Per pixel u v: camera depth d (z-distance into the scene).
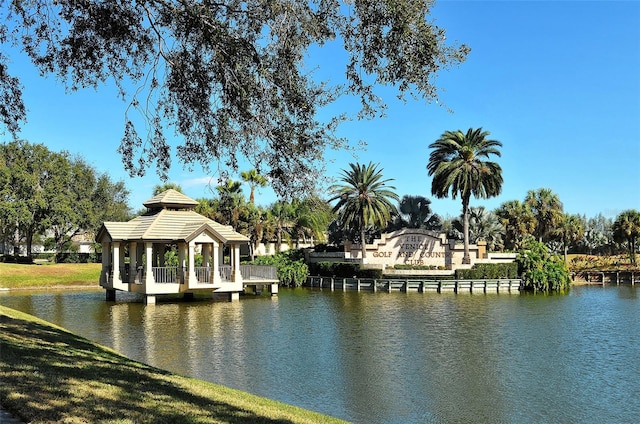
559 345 18.66
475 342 19.09
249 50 10.28
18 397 7.48
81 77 11.42
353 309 29.45
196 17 9.93
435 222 66.44
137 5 10.79
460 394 12.54
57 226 61.38
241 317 25.33
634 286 51.44
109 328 21.58
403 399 12.09
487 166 50.00
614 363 15.83
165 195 34.25
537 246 49.59
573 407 11.69
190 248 31.28
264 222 52.78
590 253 85.25
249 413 8.58
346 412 11.13
